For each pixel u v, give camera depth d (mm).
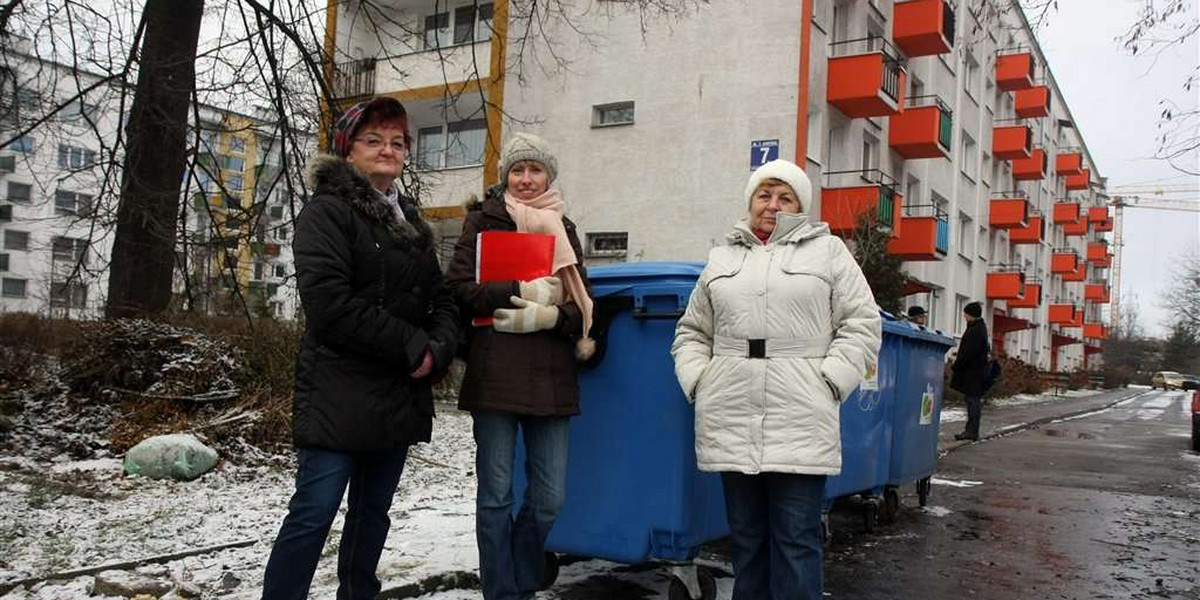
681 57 17828
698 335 3768
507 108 19312
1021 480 9148
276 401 7906
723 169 17422
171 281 9406
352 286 3094
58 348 8609
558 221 3654
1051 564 5414
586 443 4219
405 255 3201
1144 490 8656
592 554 4188
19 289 37000
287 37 9469
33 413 7531
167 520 5316
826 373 3391
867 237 16812
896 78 18609
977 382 12719
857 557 5469
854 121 19406
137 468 6484
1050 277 48219
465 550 4816
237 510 5711
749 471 3395
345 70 10430
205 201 9750
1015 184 37031
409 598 4121
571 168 18938
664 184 17984
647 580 4676
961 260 28250
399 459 3383
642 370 4102
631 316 4137
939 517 6898
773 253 3580
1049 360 49344
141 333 7840
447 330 3301
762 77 17078
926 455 6953
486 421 3529
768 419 3412
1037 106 34406
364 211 3119
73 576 4078
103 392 7648
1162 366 83000
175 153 9133
